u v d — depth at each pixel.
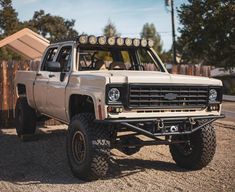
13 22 40.03
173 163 7.66
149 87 6.16
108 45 7.74
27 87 9.26
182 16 37.06
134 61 8.34
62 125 11.85
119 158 7.95
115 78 5.98
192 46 37.69
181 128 6.54
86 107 7.17
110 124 6.10
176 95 6.39
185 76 6.70
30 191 5.97
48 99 8.00
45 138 9.86
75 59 7.34
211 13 35.38
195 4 35.97
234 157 8.07
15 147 8.98
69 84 7.05
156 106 6.25
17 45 21.31
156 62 8.20
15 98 11.59
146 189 6.05
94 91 6.14
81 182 6.40
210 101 6.75
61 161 7.71
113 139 6.53
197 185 6.27
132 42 7.86
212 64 37.78
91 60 7.71
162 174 6.89
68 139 6.67
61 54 7.92
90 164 6.18
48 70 8.20
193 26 36.28
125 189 6.04
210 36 35.62
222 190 6.02
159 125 6.27
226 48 35.53
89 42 7.33
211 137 6.96
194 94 6.57
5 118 11.54
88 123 6.30
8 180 6.55
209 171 7.08
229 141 9.76
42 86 8.26
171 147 7.44
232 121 13.62
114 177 6.68
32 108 9.60
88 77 6.41
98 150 6.16
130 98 6.04
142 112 6.20
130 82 6.01
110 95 5.97
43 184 6.31
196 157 7.01
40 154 8.30
